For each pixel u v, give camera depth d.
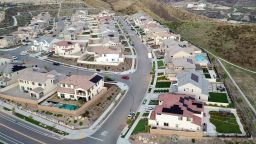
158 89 117.56
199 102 96.06
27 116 101.25
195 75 114.38
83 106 102.19
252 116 104.44
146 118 96.75
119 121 96.94
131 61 149.88
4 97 114.06
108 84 123.31
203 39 189.62
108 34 188.00
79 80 111.00
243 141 83.75
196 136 85.44
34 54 167.12
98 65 145.25
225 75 137.88
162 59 150.50
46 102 107.94
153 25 197.50
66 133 91.00
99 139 87.75
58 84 114.25
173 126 89.44
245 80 136.75
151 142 84.81
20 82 116.75
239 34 185.50
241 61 159.38
